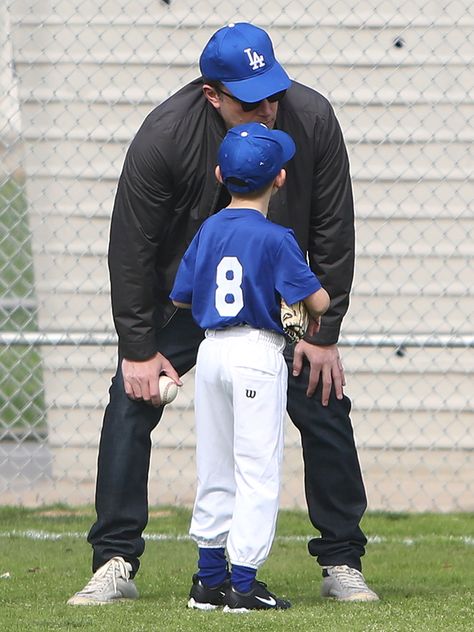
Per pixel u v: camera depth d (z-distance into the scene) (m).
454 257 27.86
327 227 15.31
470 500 25.41
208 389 14.14
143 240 14.95
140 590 16.45
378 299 27.91
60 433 26.91
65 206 27.72
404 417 27.06
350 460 15.71
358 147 28.05
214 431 14.26
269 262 13.78
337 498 15.70
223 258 13.91
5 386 33.00
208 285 14.05
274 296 13.88
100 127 27.80
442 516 23.91
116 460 15.25
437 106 27.95
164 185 14.87
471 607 14.46
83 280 27.61
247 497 13.87
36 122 27.75
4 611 14.27
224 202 15.14
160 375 15.37
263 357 13.86
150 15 27.77
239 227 13.91
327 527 15.70
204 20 27.78
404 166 28.00
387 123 28.02
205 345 14.18
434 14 27.91
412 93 27.98
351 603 14.86
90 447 26.86
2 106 29.05
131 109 27.84
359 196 28.02
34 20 27.67
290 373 15.63
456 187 27.92
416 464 26.95
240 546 13.88
